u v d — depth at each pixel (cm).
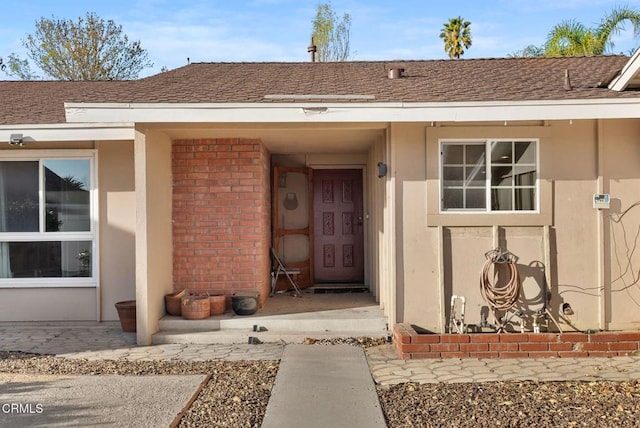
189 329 724
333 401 477
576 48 1589
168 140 786
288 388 512
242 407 463
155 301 720
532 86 742
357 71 915
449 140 692
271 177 981
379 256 831
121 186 833
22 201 840
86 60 2227
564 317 688
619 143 690
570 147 691
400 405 469
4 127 754
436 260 692
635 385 516
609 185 689
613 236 691
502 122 689
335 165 1018
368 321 722
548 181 689
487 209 695
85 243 839
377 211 840
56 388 511
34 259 838
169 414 444
